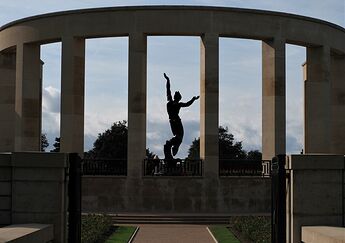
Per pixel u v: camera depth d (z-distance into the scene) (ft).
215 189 124.57
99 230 88.74
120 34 127.65
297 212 58.90
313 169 59.11
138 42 126.31
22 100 134.92
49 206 57.82
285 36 131.34
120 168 128.26
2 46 142.92
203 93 127.65
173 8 126.31
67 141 128.88
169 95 131.03
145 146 128.88
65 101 129.08
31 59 136.56
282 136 129.90
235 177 125.08
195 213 121.70
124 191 124.67
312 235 54.65
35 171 57.98
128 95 126.21
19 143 134.51
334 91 148.15
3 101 146.20
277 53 130.52
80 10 128.47
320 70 137.18
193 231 99.86
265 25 129.90
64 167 58.03
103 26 127.54
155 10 126.52
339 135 147.43
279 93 130.31
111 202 124.67
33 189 57.98
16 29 137.08
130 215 116.67
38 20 132.87
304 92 144.15
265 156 131.64
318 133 136.46
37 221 57.77
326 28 137.59
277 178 59.31
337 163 59.26
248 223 94.99
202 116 128.36
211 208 124.16
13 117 146.30
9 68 146.82
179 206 123.75
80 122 131.54
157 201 123.95
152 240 87.45
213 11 127.13
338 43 142.72
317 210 59.06
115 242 84.07
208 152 125.49
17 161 57.77
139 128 125.80
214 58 126.72
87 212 124.16
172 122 130.62
